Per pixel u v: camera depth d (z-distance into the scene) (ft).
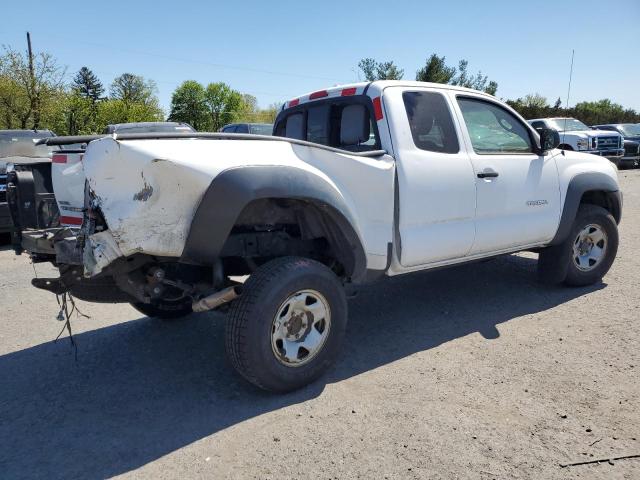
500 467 8.21
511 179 14.79
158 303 14.47
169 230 9.50
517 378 11.13
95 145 9.43
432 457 8.52
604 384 10.71
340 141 14.05
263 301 10.05
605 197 18.02
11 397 11.31
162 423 9.98
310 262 10.89
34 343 14.44
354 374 11.72
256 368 10.14
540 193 15.55
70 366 12.84
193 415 10.23
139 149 9.18
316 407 10.30
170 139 9.68
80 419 10.28
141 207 9.34
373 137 12.95
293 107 15.78
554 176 15.99
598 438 8.86
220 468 8.50
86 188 10.04
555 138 15.60
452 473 8.11
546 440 8.87
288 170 10.32
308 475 8.21
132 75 247.70
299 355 10.89
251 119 281.74
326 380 11.47
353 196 11.66
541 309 15.44
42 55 96.32
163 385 11.63
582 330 13.65
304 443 9.08
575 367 11.53
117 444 9.33
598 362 11.73
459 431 9.22
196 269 11.40
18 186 11.82
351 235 11.46
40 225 12.23
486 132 14.90
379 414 9.93
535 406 9.96
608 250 17.47
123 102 173.58
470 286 18.07
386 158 12.39
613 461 8.25
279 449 8.94
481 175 14.03
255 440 9.24
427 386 10.97
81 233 10.04
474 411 9.87
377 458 8.56
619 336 13.12
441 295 17.22
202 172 9.40
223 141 10.14
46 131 35.65
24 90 94.48
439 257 13.60
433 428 9.36
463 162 13.74
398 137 12.52
